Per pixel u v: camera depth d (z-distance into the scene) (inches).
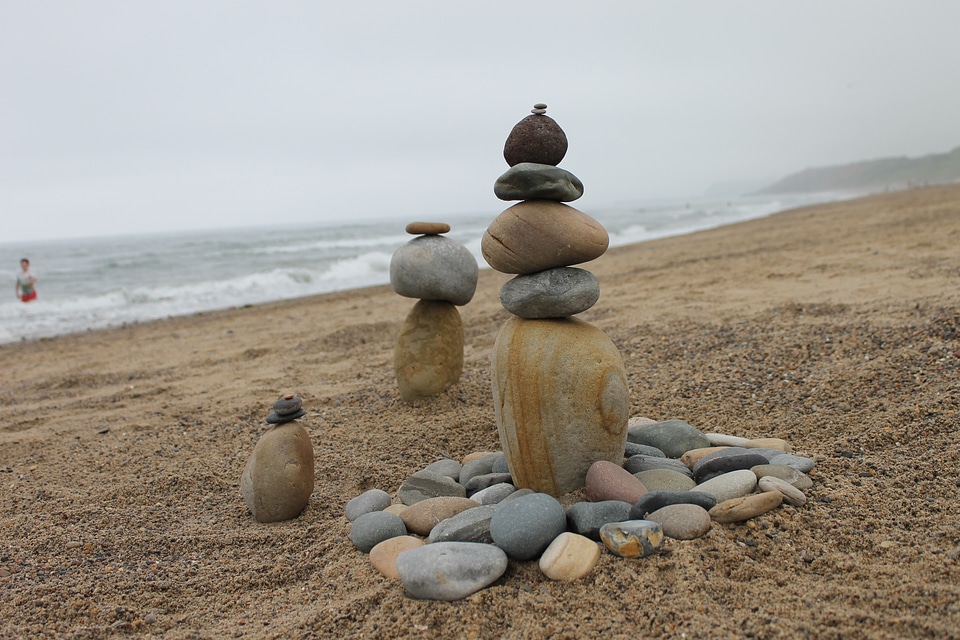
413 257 185.0
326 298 492.7
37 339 406.0
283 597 102.0
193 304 529.0
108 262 901.8
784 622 78.2
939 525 95.4
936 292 219.9
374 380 227.5
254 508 128.6
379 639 85.9
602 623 82.6
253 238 1525.6
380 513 114.6
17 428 207.9
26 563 116.4
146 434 190.1
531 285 114.3
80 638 93.0
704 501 102.1
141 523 132.0
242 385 239.8
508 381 113.5
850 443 128.3
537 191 112.0
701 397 169.5
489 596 90.7
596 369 111.4
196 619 97.5
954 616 75.3
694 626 79.6
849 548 93.0
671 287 340.5
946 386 142.3
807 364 175.6
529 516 97.3
